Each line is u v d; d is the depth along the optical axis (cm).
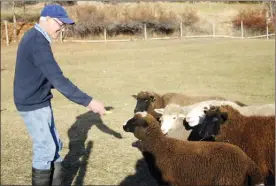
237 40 3219
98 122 1037
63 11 429
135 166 697
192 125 641
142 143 545
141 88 1576
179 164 509
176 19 3797
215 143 512
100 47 3148
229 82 1620
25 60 423
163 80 1748
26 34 431
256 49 2609
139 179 640
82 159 742
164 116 675
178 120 677
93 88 1617
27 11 3709
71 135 921
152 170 542
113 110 1190
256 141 595
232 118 606
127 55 2675
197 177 502
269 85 1505
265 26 3519
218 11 4134
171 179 521
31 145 866
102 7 3759
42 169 442
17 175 683
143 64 2272
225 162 487
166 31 3797
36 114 436
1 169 712
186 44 3152
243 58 2270
